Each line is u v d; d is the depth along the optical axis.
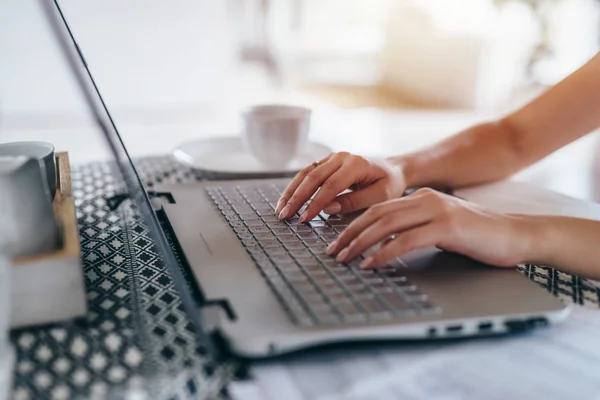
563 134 0.78
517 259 0.49
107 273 0.47
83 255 0.51
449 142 0.78
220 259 0.46
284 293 0.41
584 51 3.33
